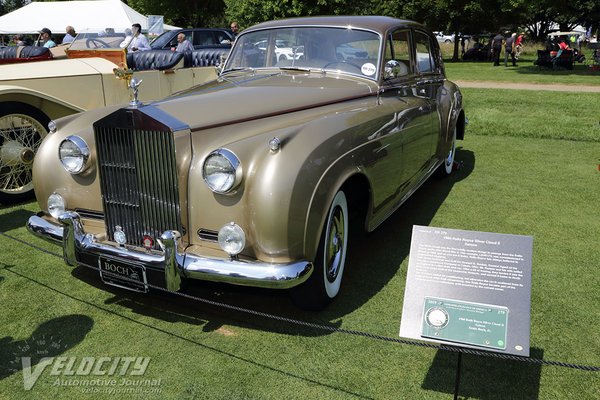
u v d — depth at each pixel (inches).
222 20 1747.0
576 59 1092.5
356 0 1138.0
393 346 107.8
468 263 87.1
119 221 117.2
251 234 103.0
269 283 100.2
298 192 101.0
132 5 1615.4
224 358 104.5
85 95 218.8
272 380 97.5
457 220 178.9
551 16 1706.4
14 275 140.9
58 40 930.7
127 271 112.8
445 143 200.1
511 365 101.7
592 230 168.4
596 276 137.3
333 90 140.4
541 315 119.0
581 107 413.7
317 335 111.8
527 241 85.4
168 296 129.6
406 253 152.6
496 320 82.7
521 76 743.7
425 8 1231.5
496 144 297.3
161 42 582.9
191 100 126.3
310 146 106.5
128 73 229.8
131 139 110.0
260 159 103.1
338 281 123.0
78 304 126.0
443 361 103.1
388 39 158.4
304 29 164.1
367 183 126.4
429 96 183.3
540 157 265.3
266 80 152.0
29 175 203.9
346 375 98.9
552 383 96.3
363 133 123.3
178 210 108.8
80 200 125.3
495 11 1206.3
